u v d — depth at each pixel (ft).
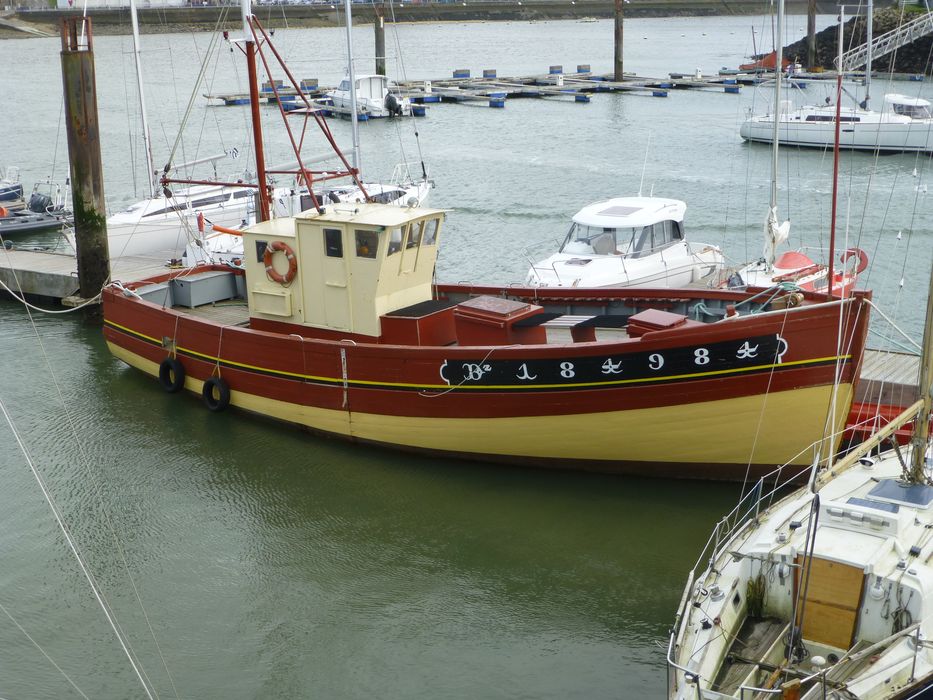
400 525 46.26
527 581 41.50
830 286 44.93
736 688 28.35
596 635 37.78
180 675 36.42
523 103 226.99
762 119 159.74
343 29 492.13
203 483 51.11
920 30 202.90
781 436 45.39
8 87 276.00
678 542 43.78
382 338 52.49
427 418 50.52
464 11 497.46
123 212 98.99
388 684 35.53
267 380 56.08
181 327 60.03
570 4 510.17
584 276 70.69
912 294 81.15
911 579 28.86
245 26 60.39
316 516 47.42
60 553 45.01
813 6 233.14
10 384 65.72
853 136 149.18
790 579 30.78
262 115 211.41
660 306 56.85
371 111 205.57
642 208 76.59
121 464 53.47
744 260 92.63
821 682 26.66
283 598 41.01
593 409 46.62
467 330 52.26
